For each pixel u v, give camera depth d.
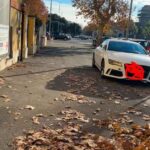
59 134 6.23
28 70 14.32
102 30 48.91
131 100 9.82
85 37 105.31
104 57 13.23
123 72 12.39
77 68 16.61
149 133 6.49
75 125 6.84
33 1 32.31
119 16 49.38
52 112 7.73
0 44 13.27
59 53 27.16
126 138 6.25
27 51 20.61
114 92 10.77
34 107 8.06
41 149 5.49
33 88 10.42
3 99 8.66
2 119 6.96
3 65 13.90
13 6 15.53
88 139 6.04
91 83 12.11
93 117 7.59
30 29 22.02
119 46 14.17
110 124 6.99
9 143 5.71
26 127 6.55
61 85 11.31
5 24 14.16
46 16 44.12
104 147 5.70
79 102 8.95
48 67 15.98
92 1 48.81
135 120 7.59
